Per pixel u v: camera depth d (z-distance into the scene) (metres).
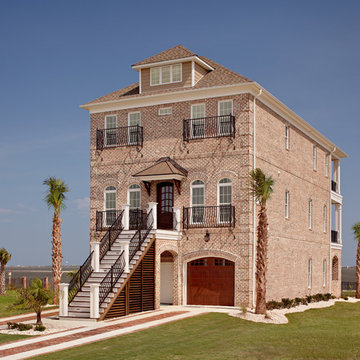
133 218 29.83
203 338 19.11
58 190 31.50
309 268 36.84
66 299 23.23
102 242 28.03
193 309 26.41
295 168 34.59
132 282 24.80
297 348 17.89
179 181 29.17
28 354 16.28
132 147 30.91
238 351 17.16
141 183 30.44
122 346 17.53
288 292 32.41
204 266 28.28
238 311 25.56
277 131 31.61
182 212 28.81
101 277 24.86
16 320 23.58
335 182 45.53
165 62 30.53
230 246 27.50
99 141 31.88
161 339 18.77
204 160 28.73
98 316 22.50
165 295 29.50
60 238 31.59
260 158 28.92
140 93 31.42
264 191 24.94
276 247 30.78
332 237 43.34
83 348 17.19
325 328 22.86
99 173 31.77
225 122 28.39
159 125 30.30
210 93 28.94
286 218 32.66
